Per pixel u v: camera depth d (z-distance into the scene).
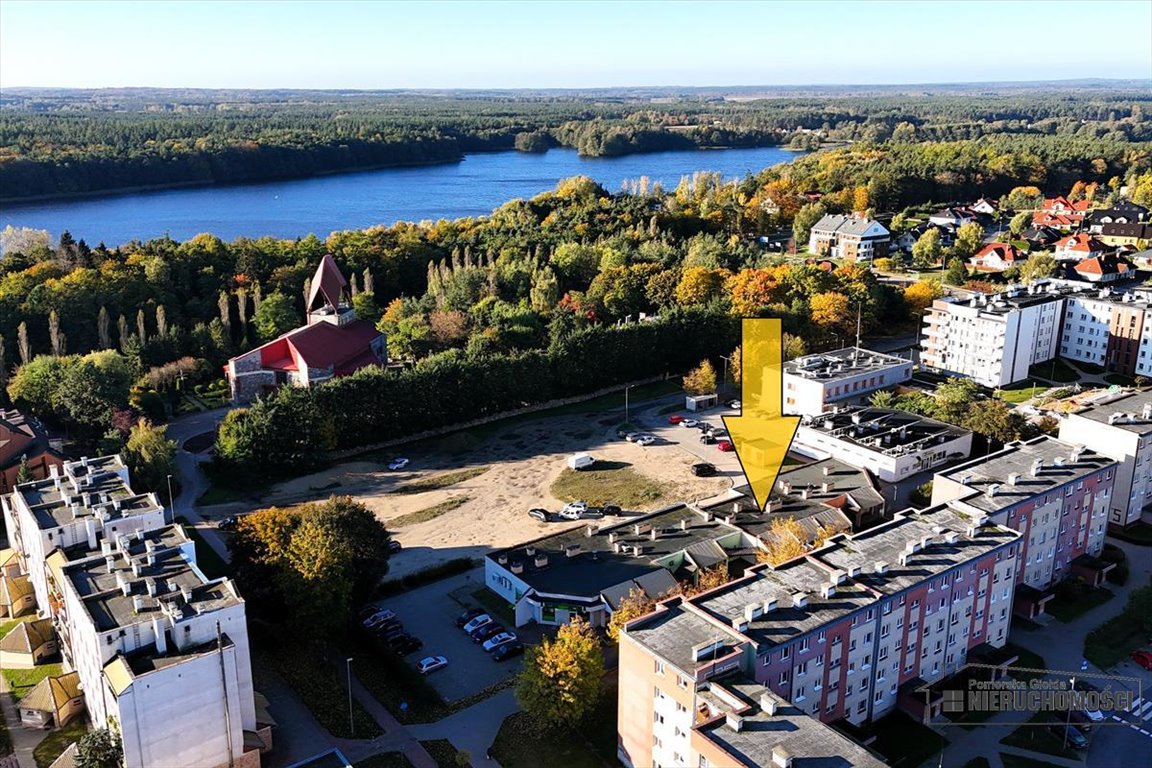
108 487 140.00
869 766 84.25
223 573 149.12
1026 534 136.62
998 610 126.81
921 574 115.81
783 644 100.38
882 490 174.38
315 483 186.50
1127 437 156.62
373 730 111.75
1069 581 143.00
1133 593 134.25
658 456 198.12
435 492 182.12
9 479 169.00
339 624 124.69
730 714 90.06
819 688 106.50
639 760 103.75
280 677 121.69
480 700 117.50
